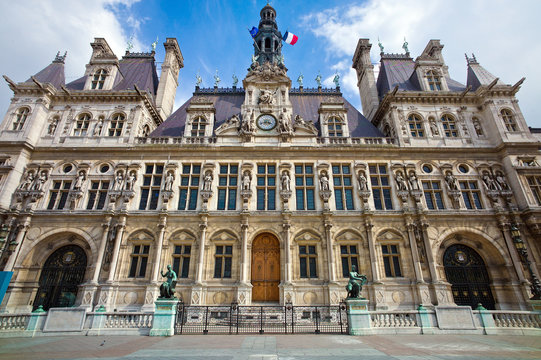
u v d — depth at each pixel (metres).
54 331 16.11
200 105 31.88
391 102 31.62
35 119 29.00
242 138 29.72
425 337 15.22
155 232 25.73
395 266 25.16
